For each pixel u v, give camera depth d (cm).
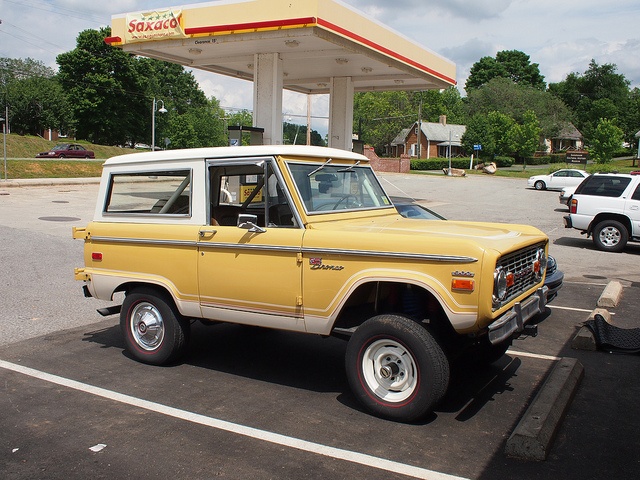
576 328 741
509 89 7650
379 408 448
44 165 3719
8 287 913
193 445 407
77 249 1246
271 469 374
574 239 1675
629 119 8881
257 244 490
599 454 399
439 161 6050
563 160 7100
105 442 411
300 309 476
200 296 528
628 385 534
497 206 2569
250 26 1433
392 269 434
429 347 426
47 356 604
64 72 6819
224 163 520
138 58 7131
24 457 388
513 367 585
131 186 580
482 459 390
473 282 405
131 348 589
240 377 549
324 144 2961
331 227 492
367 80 2069
